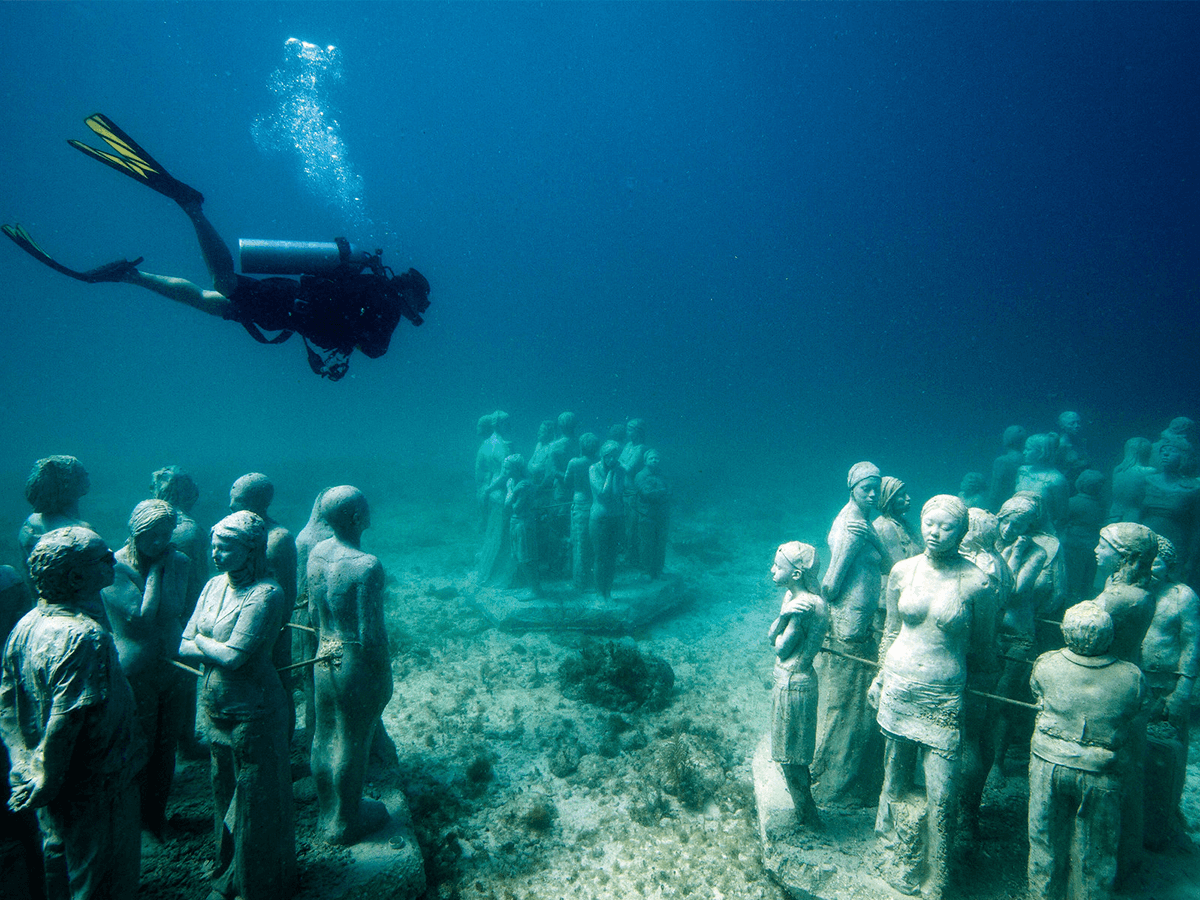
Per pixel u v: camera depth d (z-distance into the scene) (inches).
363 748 199.8
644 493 438.3
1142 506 347.6
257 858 171.3
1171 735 202.4
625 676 333.7
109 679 146.1
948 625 173.8
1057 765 167.9
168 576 204.7
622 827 247.3
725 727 312.2
